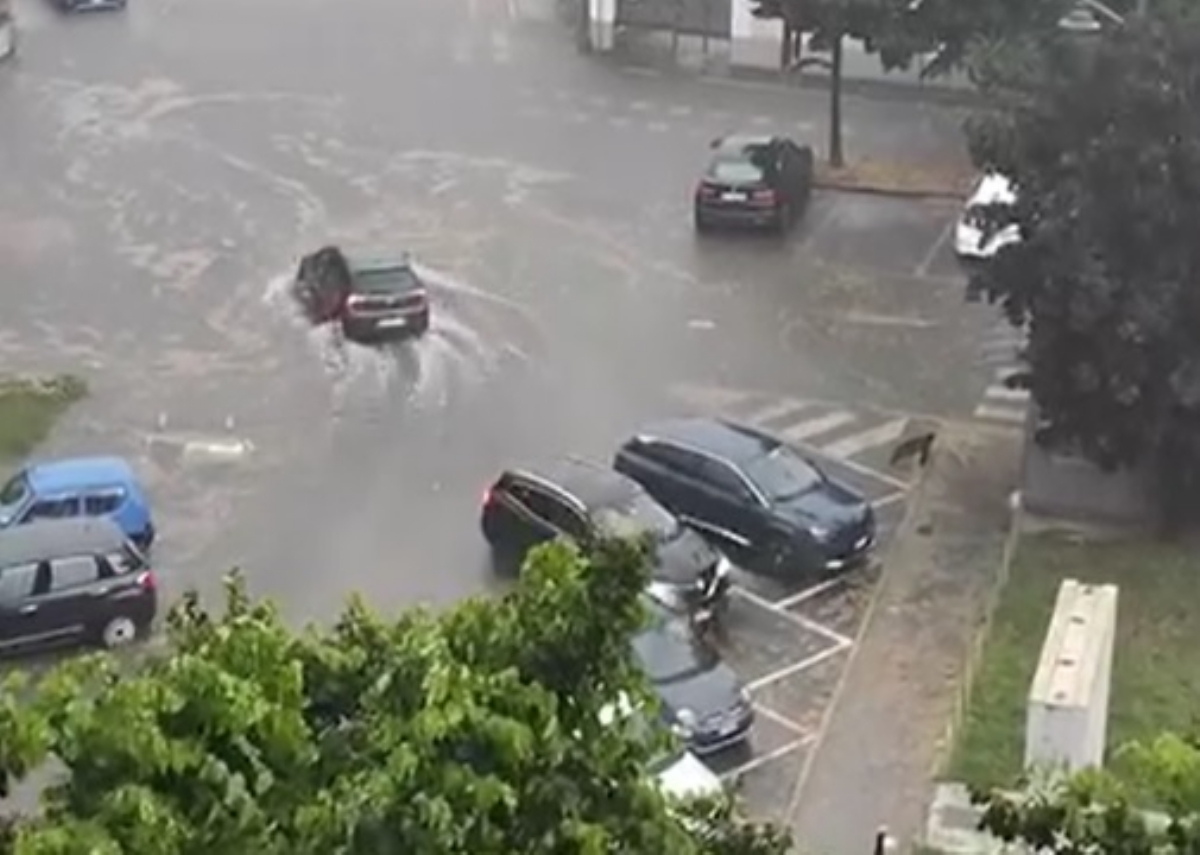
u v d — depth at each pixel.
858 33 43.97
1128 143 30.94
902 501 33.97
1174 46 31.12
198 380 37.78
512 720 11.91
